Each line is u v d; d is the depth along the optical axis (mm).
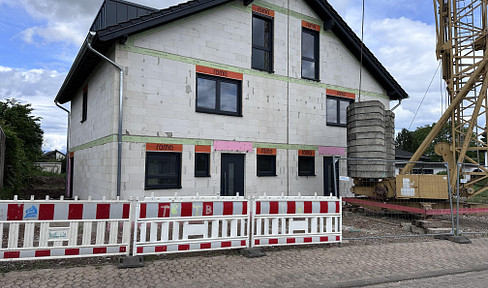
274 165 10625
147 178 8359
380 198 10086
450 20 10461
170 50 8773
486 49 9477
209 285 4148
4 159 12586
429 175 9008
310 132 11477
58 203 4672
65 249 4652
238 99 10078
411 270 5004
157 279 4301
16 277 4234
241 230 5648
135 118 8188
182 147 8836
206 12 9445
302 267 4984
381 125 9930
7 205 4473
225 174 9641
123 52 8086
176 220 5188
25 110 26109
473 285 4461
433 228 8039
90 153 10164
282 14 11094
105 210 4875
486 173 9430
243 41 10141
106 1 10055
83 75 10820
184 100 8938
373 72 13375
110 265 4789
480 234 7848
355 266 5109
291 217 5922
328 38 12266
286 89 11000
